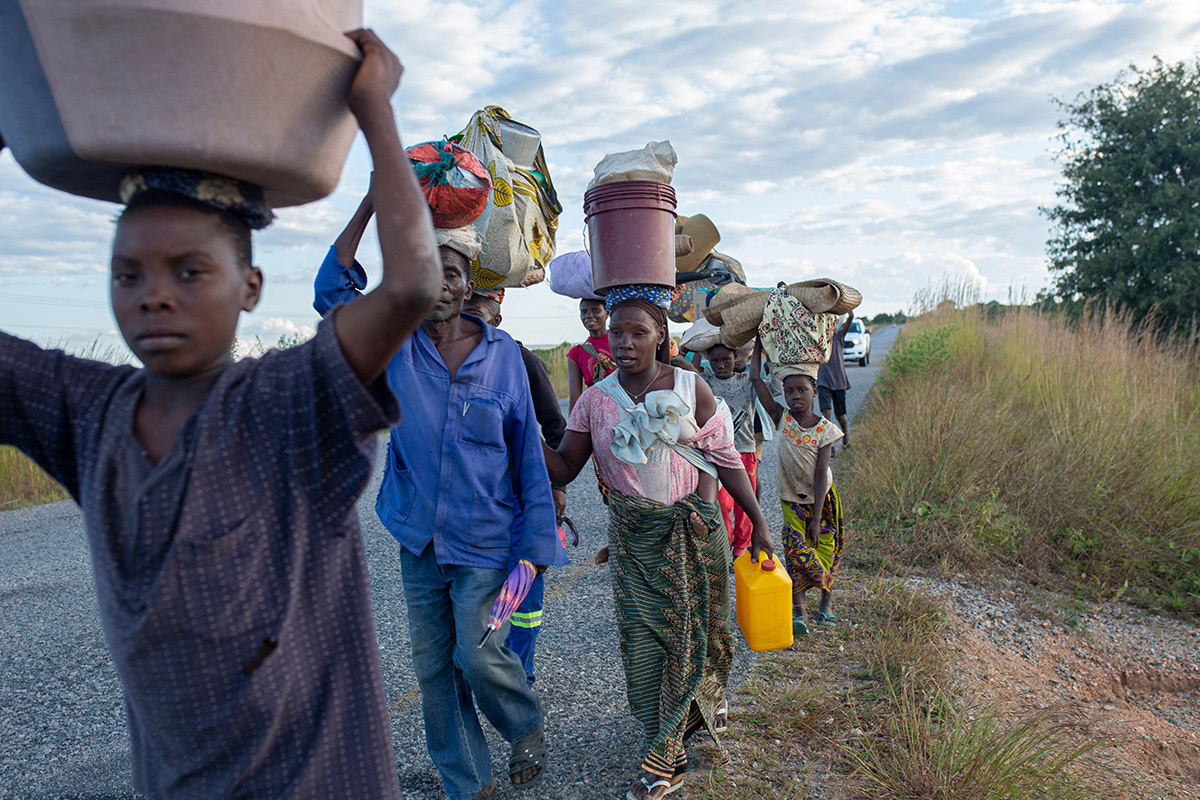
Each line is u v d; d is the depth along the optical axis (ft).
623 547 10.14
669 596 9.90
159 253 3.82
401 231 3.96
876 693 12.09
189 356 3.98
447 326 9.37
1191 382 32.35
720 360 17.15
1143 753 11.68
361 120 3.97
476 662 8.98
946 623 14.99
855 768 10.27
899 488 21.77
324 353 4.10
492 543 9.15
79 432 4.47
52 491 33.06
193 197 3.85
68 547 23.89
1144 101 54.03
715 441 10.31
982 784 9.50
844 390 33.19
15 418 4.59
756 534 10.91
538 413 11.15
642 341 10.22
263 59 3.52
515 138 11.82
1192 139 52.60
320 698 4.36
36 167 3.80
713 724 10.43
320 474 4.24
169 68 3.41
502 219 11.09
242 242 4.08
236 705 4.12
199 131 3.51
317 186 4.02
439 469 9.06
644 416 9.83
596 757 10.82
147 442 4.22
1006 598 17.02
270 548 4.15
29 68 3.49
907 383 36.88
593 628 15.46
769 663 13.44
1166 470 21.34
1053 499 20.72
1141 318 52.16
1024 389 31.68
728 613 10.57
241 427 4.12
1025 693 13.01
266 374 4.22
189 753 4.20
